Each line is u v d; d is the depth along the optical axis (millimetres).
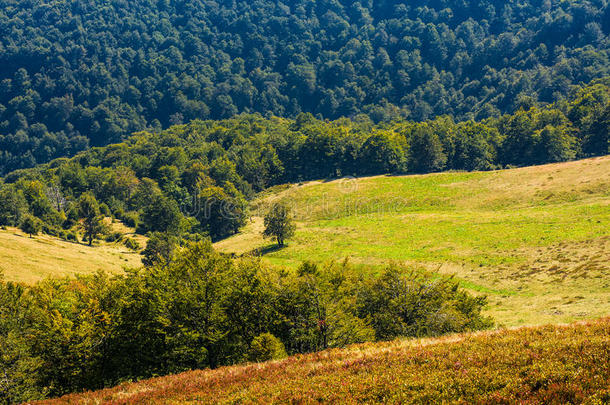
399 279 27000
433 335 23500
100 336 22625
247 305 24844
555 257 48781
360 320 23891
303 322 23516
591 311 29906
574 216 62656
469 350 12562
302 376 13352
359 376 12062
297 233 93000
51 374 22438
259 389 12734
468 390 9844
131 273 28422
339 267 32250
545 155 122875
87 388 22172
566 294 37688
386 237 77500
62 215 122562
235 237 104625
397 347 15141
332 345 22672
